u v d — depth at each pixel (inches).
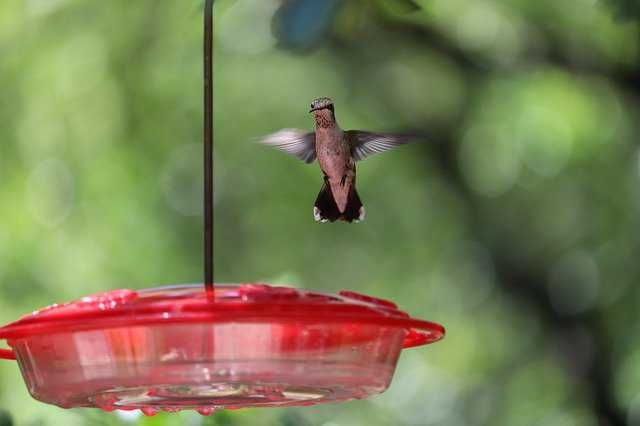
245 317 164.2
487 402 701.3
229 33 493.4
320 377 173.8
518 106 606.9
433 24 522.3
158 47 549.3
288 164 692.7
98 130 576.4
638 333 592.1
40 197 586.2
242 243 698.8
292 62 639.8
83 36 545.6
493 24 515.8
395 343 188.4
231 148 681.6
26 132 568.4
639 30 413.4
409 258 719.7
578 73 483.8
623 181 605.0
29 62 551.5
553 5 494.0
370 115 664.4
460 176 674.8
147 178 625.3
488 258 690.2
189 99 636.1
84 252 592.7
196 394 179.0
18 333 174.7
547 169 624.7
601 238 627.8
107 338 172.2
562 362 631.8
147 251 619.2
